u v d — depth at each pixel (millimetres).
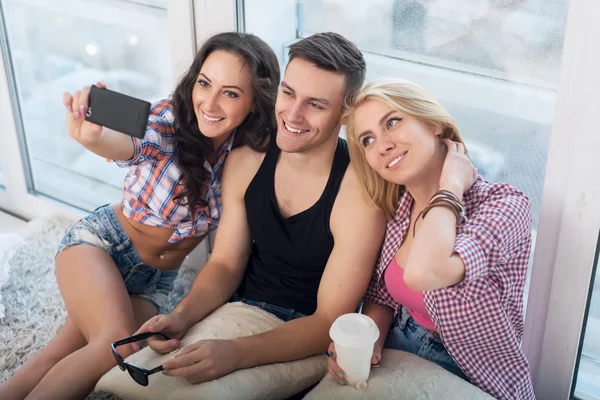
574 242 1333
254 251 1546
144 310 1623
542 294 1434
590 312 1425
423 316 1337
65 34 2008
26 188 2350
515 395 1304
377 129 1177
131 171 1539
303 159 1363
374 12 1500
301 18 1606
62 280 1559
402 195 1305
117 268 1583
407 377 1244
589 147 1251
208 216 1569
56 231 2182
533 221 1471
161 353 1323
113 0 1859
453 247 1092
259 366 1310
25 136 2281
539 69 1342
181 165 1474
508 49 1366
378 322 1396
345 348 1200
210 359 1244
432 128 1192
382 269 1344
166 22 1777
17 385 1487
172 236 1566
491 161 1479
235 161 1485
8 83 2178
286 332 1341
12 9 2080
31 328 1770
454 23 1411
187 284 1908
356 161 1280
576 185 1293
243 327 1387
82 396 1418
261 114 1434
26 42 2107
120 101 1225
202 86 1401
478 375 1281
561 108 1272
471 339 1237
